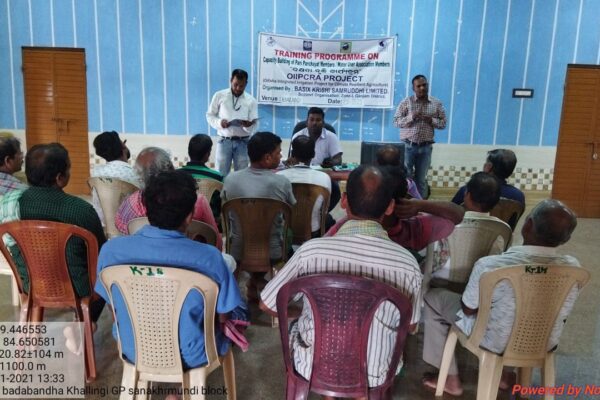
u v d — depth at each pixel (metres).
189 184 1.59
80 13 5.61
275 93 5.77
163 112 5.85
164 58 5.71
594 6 5.48
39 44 5.68
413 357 2.62
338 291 1.45
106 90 5.80
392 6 5.56
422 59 5.66
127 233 2.29
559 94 5.70
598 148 5.77
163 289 1.59
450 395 2.29
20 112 5.84
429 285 2.35
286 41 5.64
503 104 5.73
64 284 2.13
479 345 1.93
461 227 2.27
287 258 2.85
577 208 5.89
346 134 5.88
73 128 5.89
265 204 2.66
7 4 5.59
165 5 5.59
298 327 1.67
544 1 5.48
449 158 5.88
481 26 5.56
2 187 2.52
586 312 3.21
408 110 5.29
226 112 5.24
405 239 2.07
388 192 1.50
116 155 3.09
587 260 4.25
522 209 2.80
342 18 5.61
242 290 3.34
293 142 3.19
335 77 5.73
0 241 2.07
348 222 1.54
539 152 5.82
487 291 1.82
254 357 2.56
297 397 1.61
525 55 5.61
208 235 2.18
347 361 1.53
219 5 5.59
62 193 2.15
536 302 1.79
